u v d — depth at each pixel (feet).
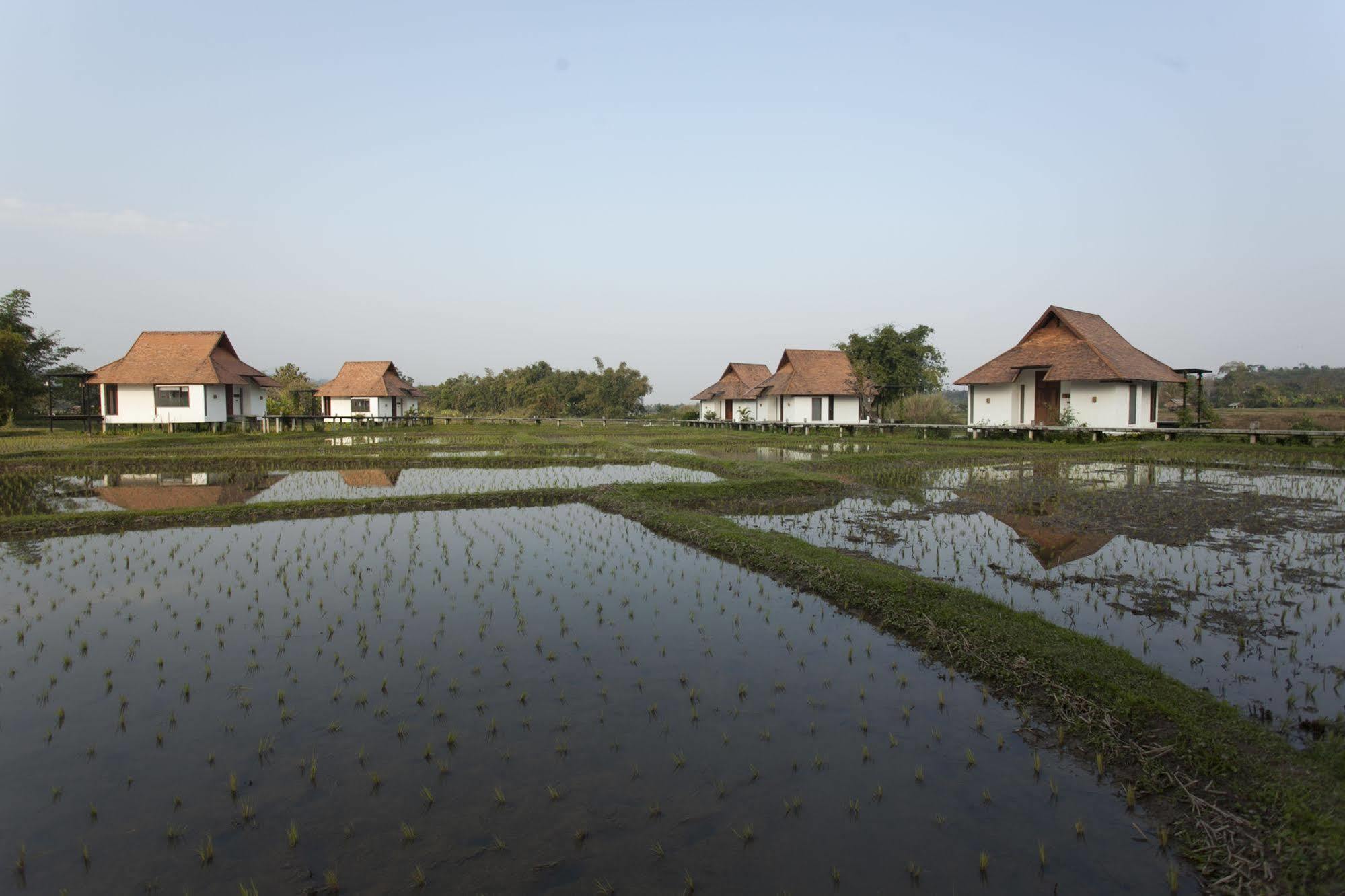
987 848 14.71
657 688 22.17
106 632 27.25
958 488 61.11
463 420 207.21
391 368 195.72
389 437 130.41
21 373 149.89
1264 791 15.48
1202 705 18.85
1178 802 15.92
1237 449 86.07
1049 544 39.55
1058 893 13.41
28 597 31.42
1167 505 50.65
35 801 16.46
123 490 64.85
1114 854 14.48
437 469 81.51
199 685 22.49
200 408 134.62
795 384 152.25
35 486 67.77
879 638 26.40
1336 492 56.59
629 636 26.66
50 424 145.69
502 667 23.86
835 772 17.51
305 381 228.43
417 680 22.81
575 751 18.48
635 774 17.37
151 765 17.94
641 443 113.09
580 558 38.52
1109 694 19.71
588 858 14.34
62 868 14.23
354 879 13.82
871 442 113.29
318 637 26.66
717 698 21.45
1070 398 108.58
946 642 24.66
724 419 189.26
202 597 31.45
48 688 22.27
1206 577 32.40
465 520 49.70
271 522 48.98
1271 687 21.16
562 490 58.80
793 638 26.40
